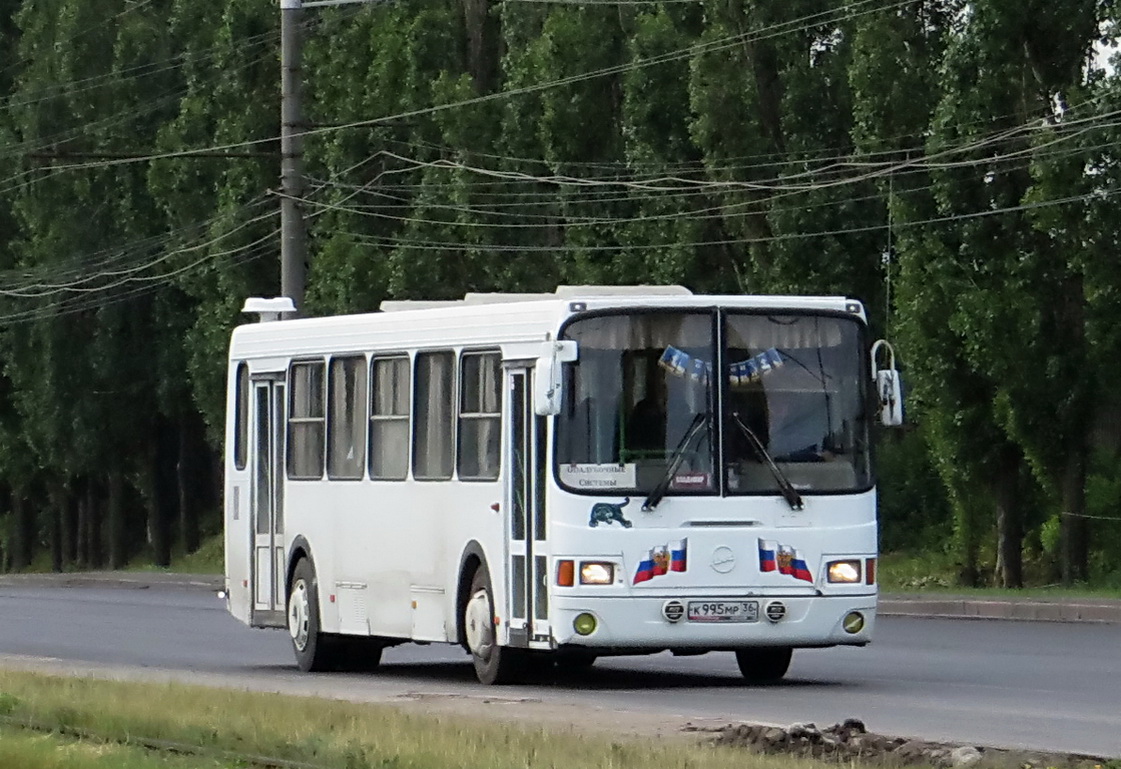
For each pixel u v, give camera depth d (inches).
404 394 1991.9
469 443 1884.8
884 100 3622.0
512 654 1855.3
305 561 2162.9
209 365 5413.4
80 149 6284.5
